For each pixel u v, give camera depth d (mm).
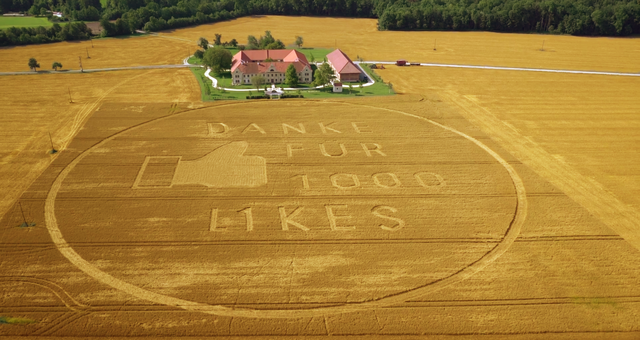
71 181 86312
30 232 72250
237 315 58594
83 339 54750
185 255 68250
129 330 56094
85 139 103375
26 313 57875
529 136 108938
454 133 109812
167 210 78500
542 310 59375
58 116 116625
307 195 83688
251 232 73625
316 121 115625
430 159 96875
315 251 69625
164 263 66625
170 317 58031
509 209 80000
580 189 86500
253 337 55781
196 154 97500
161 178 88125
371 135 108000
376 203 81500
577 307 59750
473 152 100312
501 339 55562
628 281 63812
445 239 72438
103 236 71750
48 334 55188
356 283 63719
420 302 60781
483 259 68250
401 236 73062
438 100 132750
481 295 61750
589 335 55938
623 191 86000
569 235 73312
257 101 129500
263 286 63031
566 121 118500
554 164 95750
